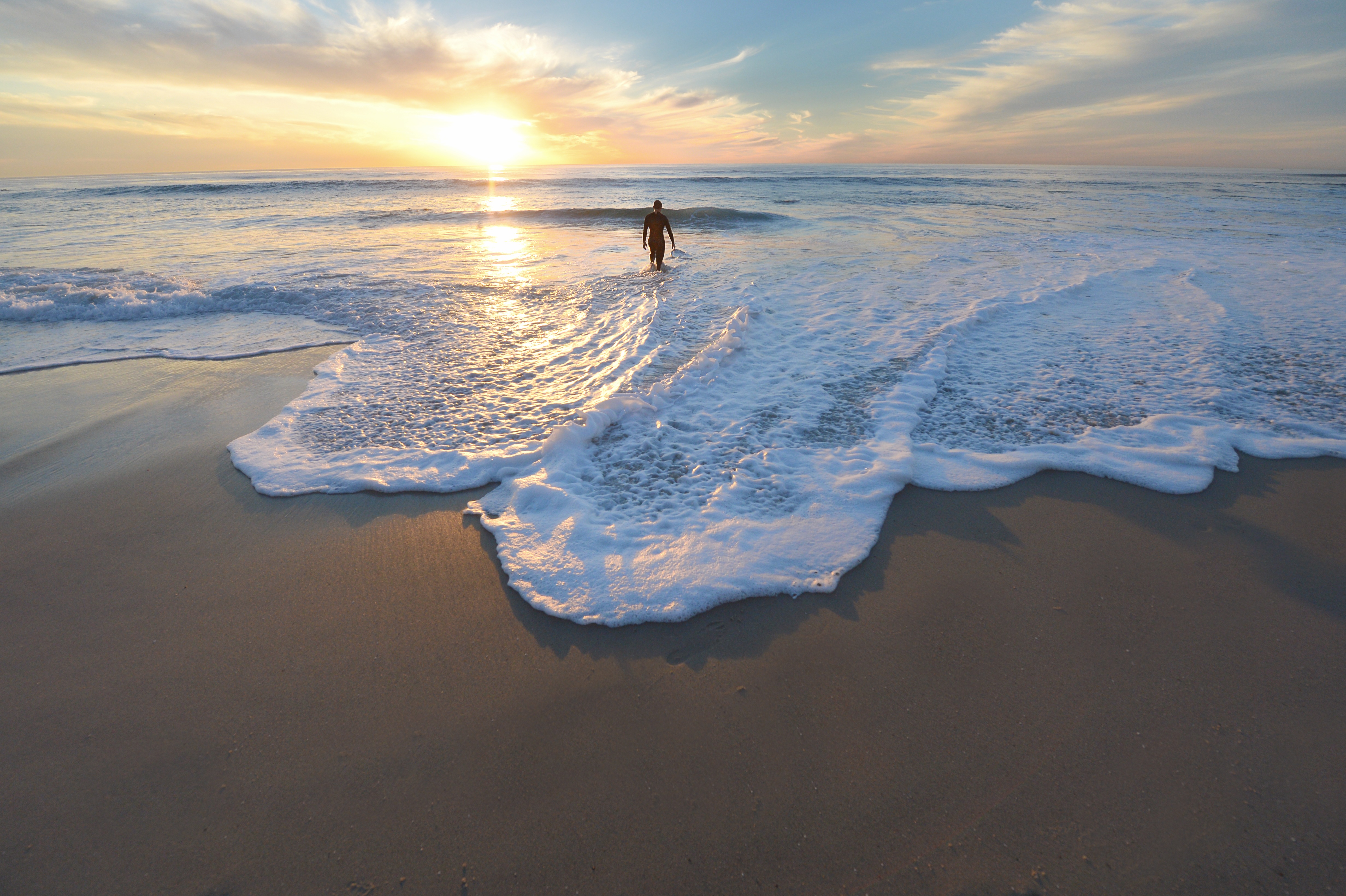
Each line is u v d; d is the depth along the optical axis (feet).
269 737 7.22
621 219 68.95
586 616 9.01
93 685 8.04
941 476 12.81
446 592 9.71
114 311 28.09
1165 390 16.88
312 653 8.51
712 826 6.08
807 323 24.25
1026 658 8.09
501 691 7.79
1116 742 6.82
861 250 42.55
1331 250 38.81
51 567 10.47
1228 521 11.00
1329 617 8.63
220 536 11.29
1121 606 9.00
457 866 5.81
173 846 6.08
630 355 20.72
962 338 21.79
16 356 22.21
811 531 10.91
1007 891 5.44
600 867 5.75
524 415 16.44
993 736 6.96
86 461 14.23
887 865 5.69
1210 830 5.87
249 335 24.73
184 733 7.30
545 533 10.97
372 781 6.64
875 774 6.54
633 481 12.92
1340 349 19.53
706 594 9.35
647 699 7.62
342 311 27.89
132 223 68.13
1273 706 7.23
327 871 5.82
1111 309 25.09
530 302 29.04
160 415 16.90
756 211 70.08
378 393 18.15
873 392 17.34
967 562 10.11
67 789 6.67
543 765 6.77
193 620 9.20
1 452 14.74
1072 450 13.61
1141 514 11.34
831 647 8.37
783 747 6.90
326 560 10.58
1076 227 53.57
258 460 14.01
